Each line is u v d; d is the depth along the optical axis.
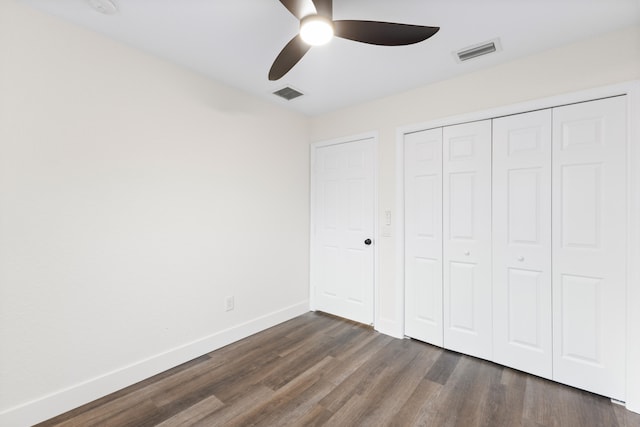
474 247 2.39
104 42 1.89
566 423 1.66
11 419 1.56
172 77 2.23
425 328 2.65
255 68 2.33
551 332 2.07
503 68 2.22
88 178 1.83
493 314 2.30
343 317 3.26
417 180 2.69
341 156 3.24
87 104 1.83
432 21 1.74
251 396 1.90
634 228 1.76
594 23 1.75
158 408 1.78
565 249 2.01
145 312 2.10
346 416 1.72
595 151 1.91
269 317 3.00
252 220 2.84
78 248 1.80
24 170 1.61
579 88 1.94
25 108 1.61
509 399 1.87
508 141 2.23
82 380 1.81
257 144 2.88
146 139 2.10
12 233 1.58
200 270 2.43
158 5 1.60
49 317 1.70
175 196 2.26
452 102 2.46
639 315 1.75
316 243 3.48
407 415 1.73
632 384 1.76
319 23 1.34
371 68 2.30
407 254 2.76
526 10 1.64
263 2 1.58
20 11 1.59
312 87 2.66
